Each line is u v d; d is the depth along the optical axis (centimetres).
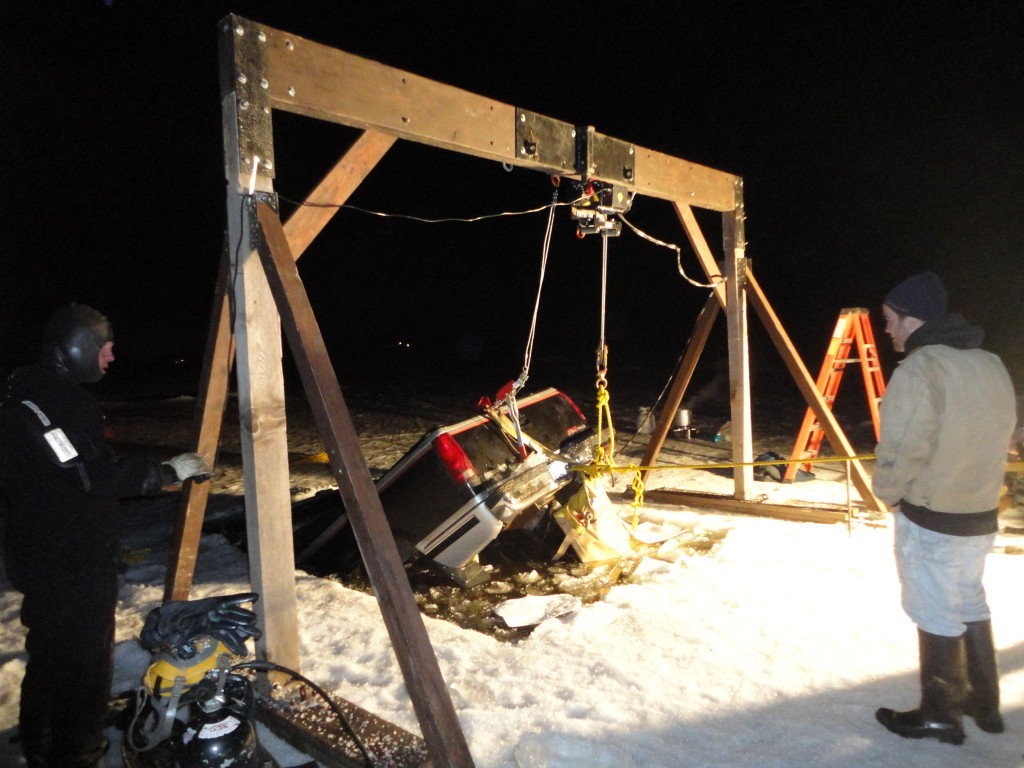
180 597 348
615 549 504
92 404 246
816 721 288
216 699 230
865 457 494
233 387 1552
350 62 323
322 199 327
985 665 277
